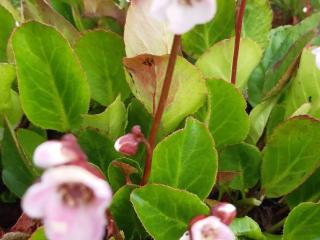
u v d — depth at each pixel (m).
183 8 0.15
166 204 0.19
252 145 0.23
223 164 0.24
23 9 0.25
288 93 0.25
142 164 0.23
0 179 0.25
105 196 0.12
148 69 0.21
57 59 0.21
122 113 0.22
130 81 0.23
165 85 0.18
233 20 0.27
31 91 0.22
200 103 0.22
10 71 0.22
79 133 0.22
